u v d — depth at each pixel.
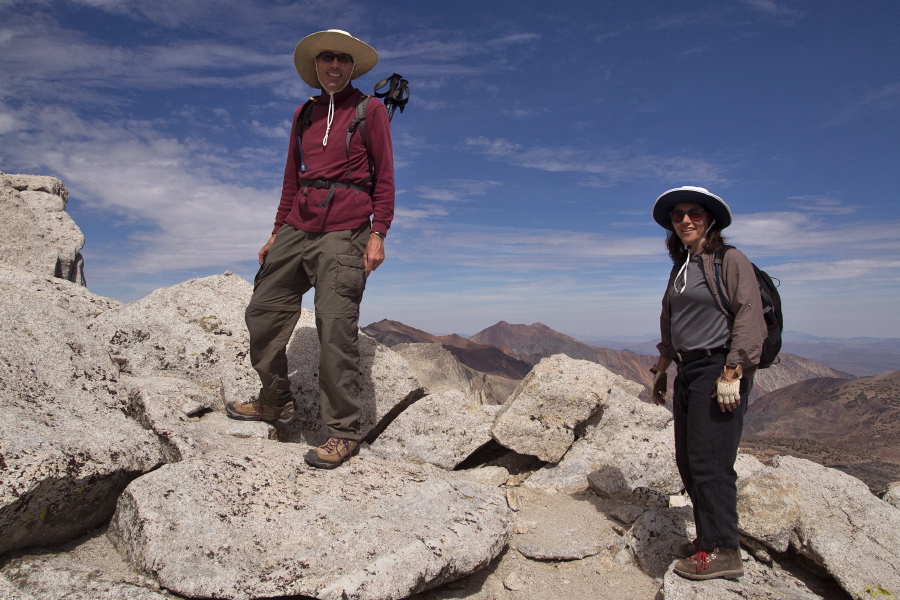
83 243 7.93
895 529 3.89
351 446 4.02
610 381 5.39
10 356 3.46
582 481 4.93
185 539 2.76
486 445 5.49
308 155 4.07
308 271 4.07
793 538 3.80
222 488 3.23
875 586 3.39
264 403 4.57
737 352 2.88
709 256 3.14
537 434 5.07
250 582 2.59
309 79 4.35
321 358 3.93
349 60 4.04
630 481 4.61
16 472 2.54
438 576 2.90
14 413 3.01
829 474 4.57
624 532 4.04
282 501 3.32
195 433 3.92
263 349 4.34
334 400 3.97
